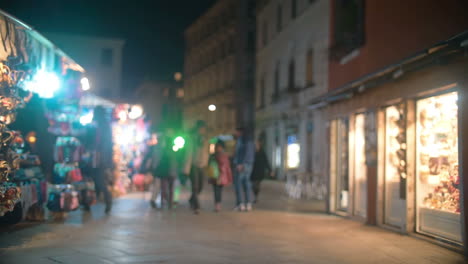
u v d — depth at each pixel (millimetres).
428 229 7645
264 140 34188
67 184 9227
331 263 5902
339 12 12500
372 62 10133
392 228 8523
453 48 6016
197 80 58188
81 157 9484
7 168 6254
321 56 23547
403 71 7277
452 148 7004
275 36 31469
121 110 16016
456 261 6082
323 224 9438
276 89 31688
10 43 6172
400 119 8234
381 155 9047
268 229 8648
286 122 28844
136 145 18500
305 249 6770
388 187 8898
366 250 6754
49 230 7855
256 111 36312
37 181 8398
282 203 14258
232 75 46000
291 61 28312
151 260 5820
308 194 16344
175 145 11383
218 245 6930
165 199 12234
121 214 10438
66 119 9711
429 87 7281
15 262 5496
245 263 5781
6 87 6305
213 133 50812
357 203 10227
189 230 8336
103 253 6152
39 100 10500
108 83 49844
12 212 7828
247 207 11836
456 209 6887
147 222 9234
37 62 7000
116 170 15383
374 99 9305
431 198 7582
